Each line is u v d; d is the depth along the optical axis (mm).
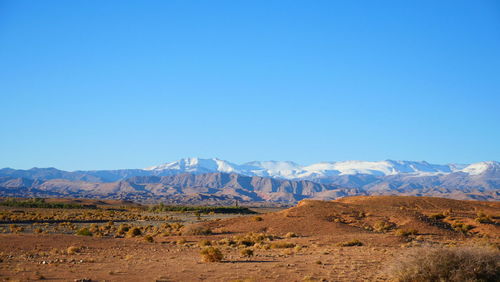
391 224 62719
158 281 22766
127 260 31984
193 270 26844
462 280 19344
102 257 33656
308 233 58281
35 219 88375
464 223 62469
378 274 23969
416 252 21062
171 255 36531
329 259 32812
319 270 26938
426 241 48906
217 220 73812
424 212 70062
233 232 61688
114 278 23578
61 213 121188
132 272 25844
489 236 55156
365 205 75812
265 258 33969
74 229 70250
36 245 38688
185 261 31750
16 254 33906
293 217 67562
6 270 25625
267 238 54312
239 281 22141
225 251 39969
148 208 189250
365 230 60500
